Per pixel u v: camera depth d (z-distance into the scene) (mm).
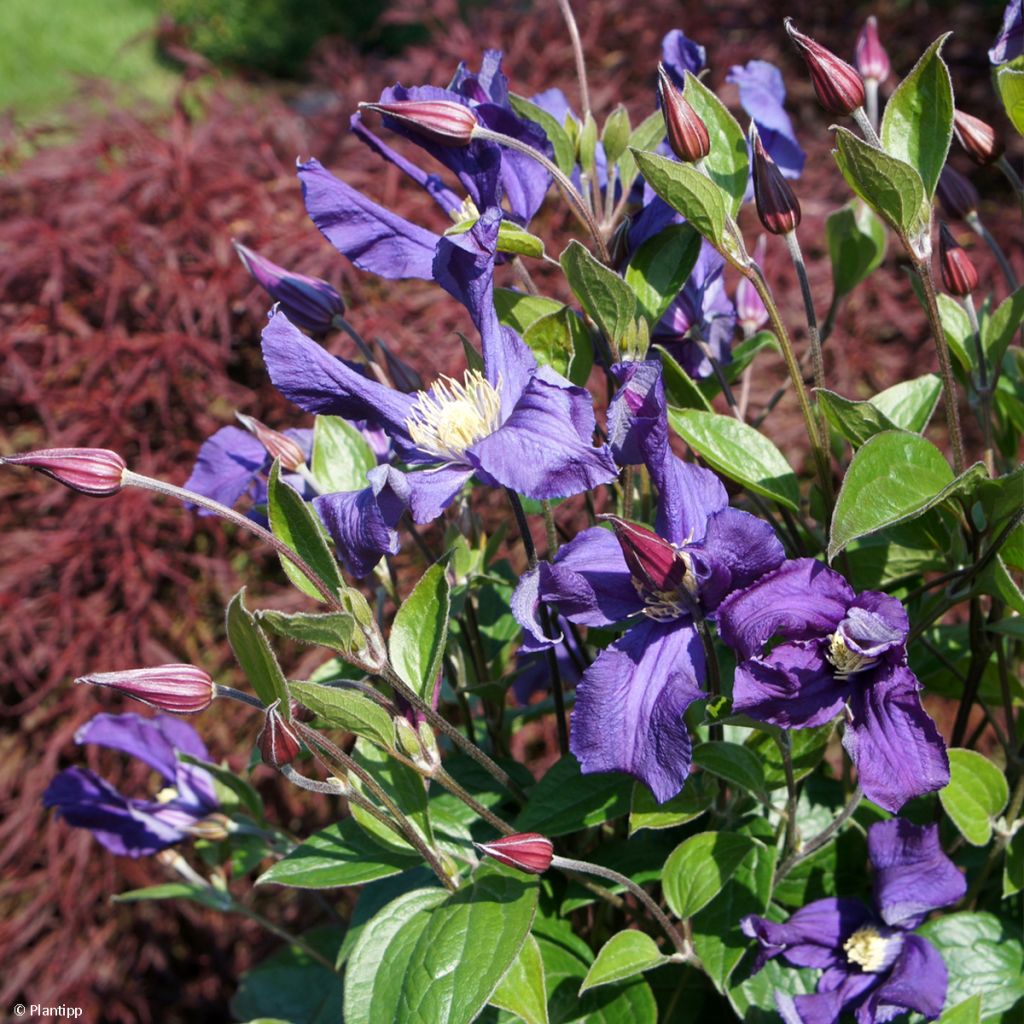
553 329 456
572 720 406
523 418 407
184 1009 996
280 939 966
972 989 474
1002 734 498
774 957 471
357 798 427
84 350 917
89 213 930
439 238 446
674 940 453
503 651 573
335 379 433
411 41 2318
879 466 405
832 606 394
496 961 411
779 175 431
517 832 453
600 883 491
